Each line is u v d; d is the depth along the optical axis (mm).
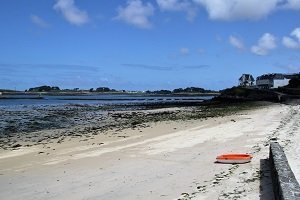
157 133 24234
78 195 10523
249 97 85188
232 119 32375
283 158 10445
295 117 31125
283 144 16531
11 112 56656
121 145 19516
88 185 11516
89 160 15625
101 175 12719
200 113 45375
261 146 16672
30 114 52125
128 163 14531
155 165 13914
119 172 13023
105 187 11188
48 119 43250
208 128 25562
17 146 21234
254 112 41531
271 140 18047
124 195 10281
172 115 43688
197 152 16188
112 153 17078
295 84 93250
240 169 12352
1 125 36000
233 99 85500
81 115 49562
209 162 13891
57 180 12359
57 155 17375
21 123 38156
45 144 21625
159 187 10836
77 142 21734
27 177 13047
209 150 16547
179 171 12719
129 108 67500
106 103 96688
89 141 21891
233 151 15930
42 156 17297
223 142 18656
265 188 9992
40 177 12938
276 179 8953
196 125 28422
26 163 15719
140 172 12875
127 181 11727
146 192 10414
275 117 32281
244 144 17641
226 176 11492
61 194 10727
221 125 27188
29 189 11453
